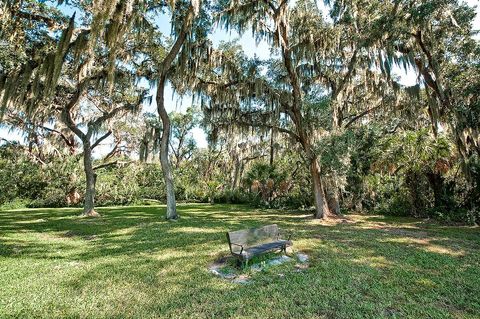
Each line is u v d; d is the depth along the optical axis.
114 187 22.27
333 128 11.29
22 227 9.85
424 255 5.90
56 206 20.83
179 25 10.13
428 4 8.45
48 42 9.64
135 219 11.79
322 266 5.04
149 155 15.80
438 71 9.29
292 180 17.38
